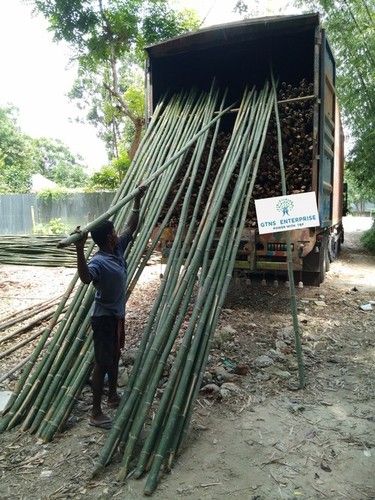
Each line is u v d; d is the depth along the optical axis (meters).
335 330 5.34
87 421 3.33
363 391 3.79
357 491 2.56
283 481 2.64
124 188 4.97
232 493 2.55
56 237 11.13
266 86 5.69
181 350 3.33
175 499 2.51
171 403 3.08
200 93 6.21
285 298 6.65
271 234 5.52
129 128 22.86
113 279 3.13
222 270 3.99
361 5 10.98
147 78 6.13
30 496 2.55
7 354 4.64
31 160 31.64
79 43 13.07
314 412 3.43
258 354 4.53
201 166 5.71
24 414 3.41
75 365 3.54
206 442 3.04
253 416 3.37
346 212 12.31
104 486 2.62
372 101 11.20
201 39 5.71
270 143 5.63
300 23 5.33
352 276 8.69
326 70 6.02
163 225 4.62
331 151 7.31
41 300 7.00
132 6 12.70
